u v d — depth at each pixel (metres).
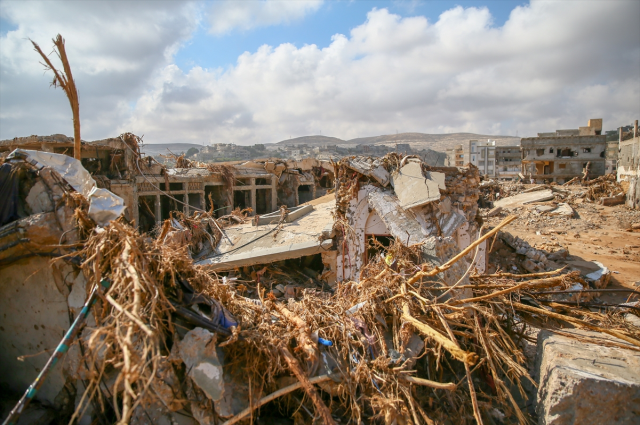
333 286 12.95
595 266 15.85
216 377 5.23
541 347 6.70
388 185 12.99
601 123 58.81
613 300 13.77
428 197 11.22
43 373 4.38
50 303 5.77
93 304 5.14
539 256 16.66
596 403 5.24
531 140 56.94
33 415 5.51
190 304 5.84
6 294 6.13
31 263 5.82
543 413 5.80
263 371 5.87
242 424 5.49
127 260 4.95
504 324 8.51
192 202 25.61
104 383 5.31
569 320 7.32
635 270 16.83
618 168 43.88
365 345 6.59
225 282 7.69
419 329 6.42
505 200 34.94
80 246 5.55
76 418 5.51
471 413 6.71
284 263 15.12
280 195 32.91
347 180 13.23
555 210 29.78
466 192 13.36
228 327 5.89
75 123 6.58
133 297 4.70
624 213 29.39
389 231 12.47
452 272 8.66
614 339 6.70
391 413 5.49
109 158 19.52
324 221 15.61
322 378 5.91
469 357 5.25
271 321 6.66
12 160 6.02
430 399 6.52
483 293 8.67
